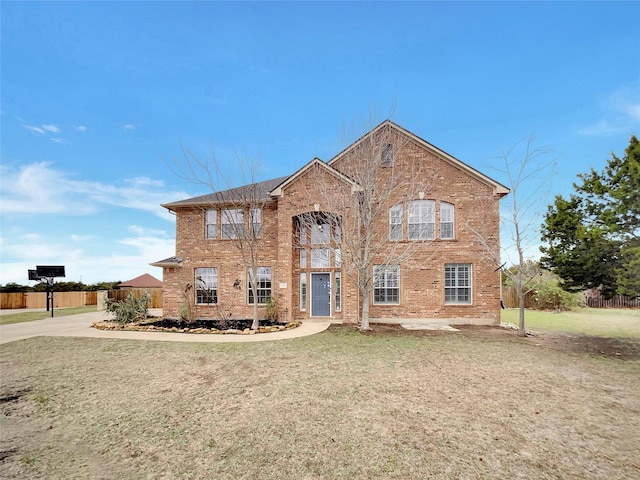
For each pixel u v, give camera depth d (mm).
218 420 5504
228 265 17188
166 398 6516
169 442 4848
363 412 5680
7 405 6309
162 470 4152
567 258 12516
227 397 6473
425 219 16078
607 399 6320
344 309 15352
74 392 6914
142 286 27125
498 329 14234
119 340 11844
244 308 16906
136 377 7789
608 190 11656
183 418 5621
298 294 16469
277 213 16641
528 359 9172
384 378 7434
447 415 5559
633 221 11250
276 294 16375
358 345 10742
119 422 5543
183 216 17734
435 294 15734
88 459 4461
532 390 6758
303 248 16688
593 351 10312
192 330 13344
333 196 15109
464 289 15789
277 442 4746
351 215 14742
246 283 16953
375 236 15586
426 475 3906
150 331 13781
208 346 10758
